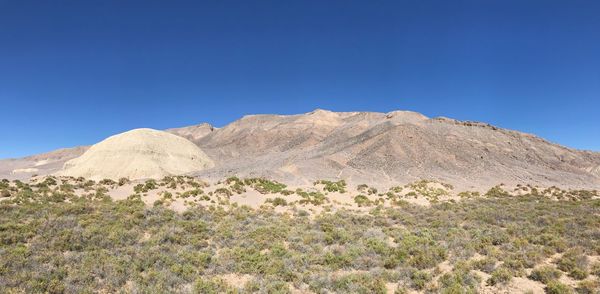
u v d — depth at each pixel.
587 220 22.44
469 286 12.88
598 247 16.50
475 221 23.73
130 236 18.09
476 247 17.44
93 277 13.29
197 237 18.83
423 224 23.36
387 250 17.06
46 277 12.70
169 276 13.55
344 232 20.48
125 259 14.90
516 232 20.05
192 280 13.59
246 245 17.98
